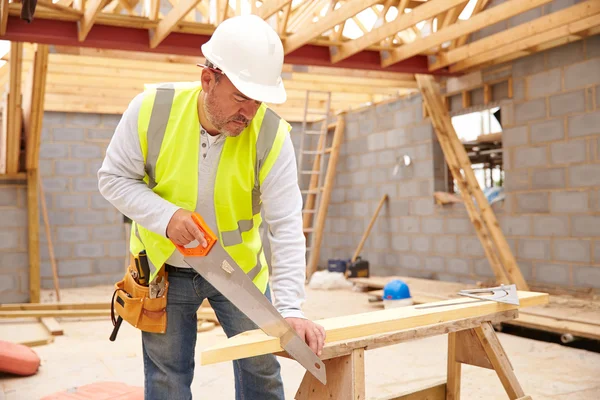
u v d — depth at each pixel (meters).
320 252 8.85
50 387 3.16
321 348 1.50
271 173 1.58
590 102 4.89
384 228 7.51
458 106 6.28
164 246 1.56
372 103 7.68
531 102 5.39
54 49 5.01
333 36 4.98
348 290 6.54
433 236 6.70
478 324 1.98
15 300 5.94
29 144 5.71
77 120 7.77
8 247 5.93
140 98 1.51
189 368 1.71
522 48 5.00
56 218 7.64
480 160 7.43
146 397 1.67
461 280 6.30
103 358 3.77
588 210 4.93
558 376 3.17
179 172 1.53
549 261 5.27
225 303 1.71
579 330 3.70
